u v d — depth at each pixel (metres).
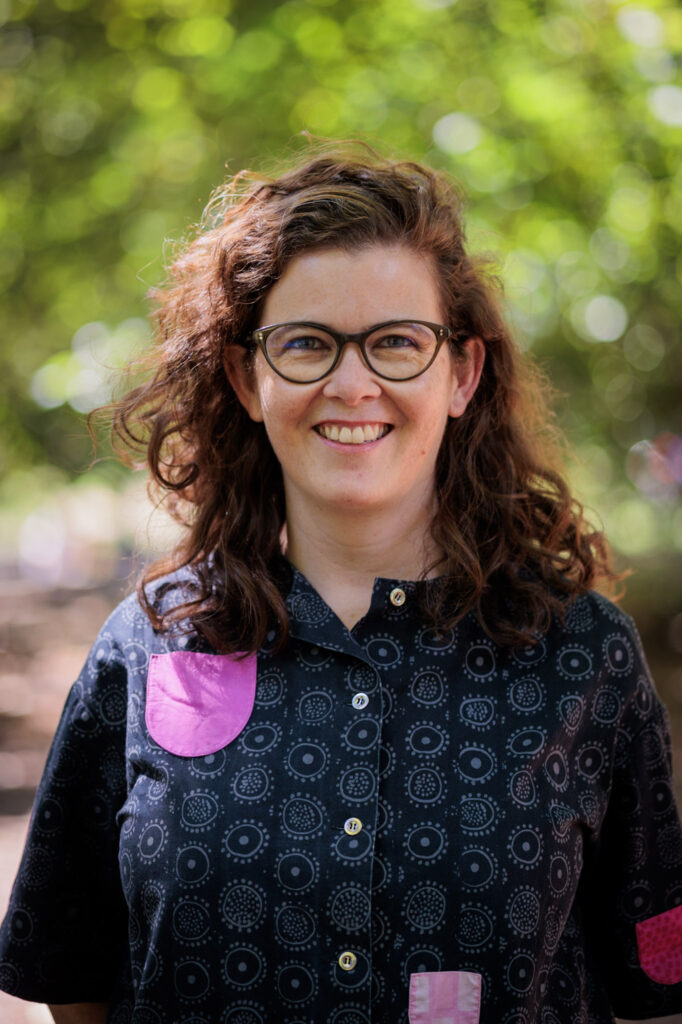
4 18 6.18
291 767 1.60
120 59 6.23
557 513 1.87
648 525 7.88
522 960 1.55
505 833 1.57
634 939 1.76
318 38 5.89
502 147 5.57
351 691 1.64
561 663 1.69
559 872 1.61
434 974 1.53
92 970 1.81
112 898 1.79
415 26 5.75
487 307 1.78
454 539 1.73
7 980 1.77
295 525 1.78
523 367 1.94
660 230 5.91
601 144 5.70
